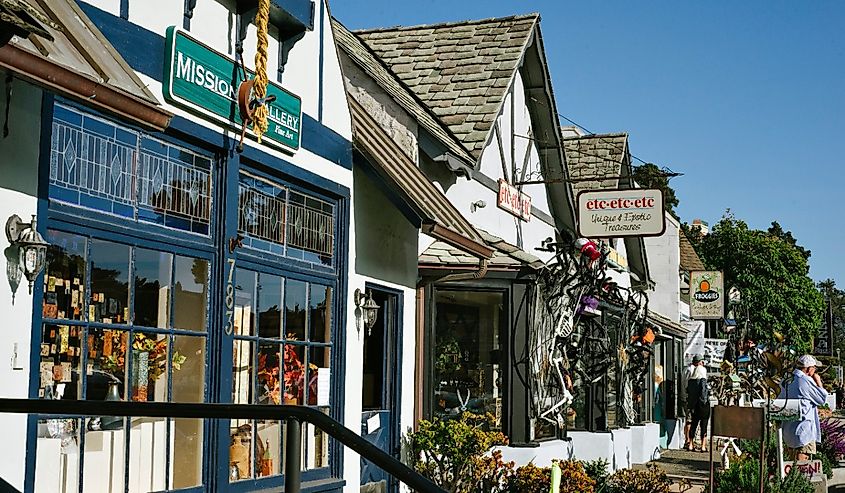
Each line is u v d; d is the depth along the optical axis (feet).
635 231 51.96
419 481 12.16
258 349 25.68
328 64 28.81
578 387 53.67
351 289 31.01
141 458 21.34
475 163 46.09
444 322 44.42
